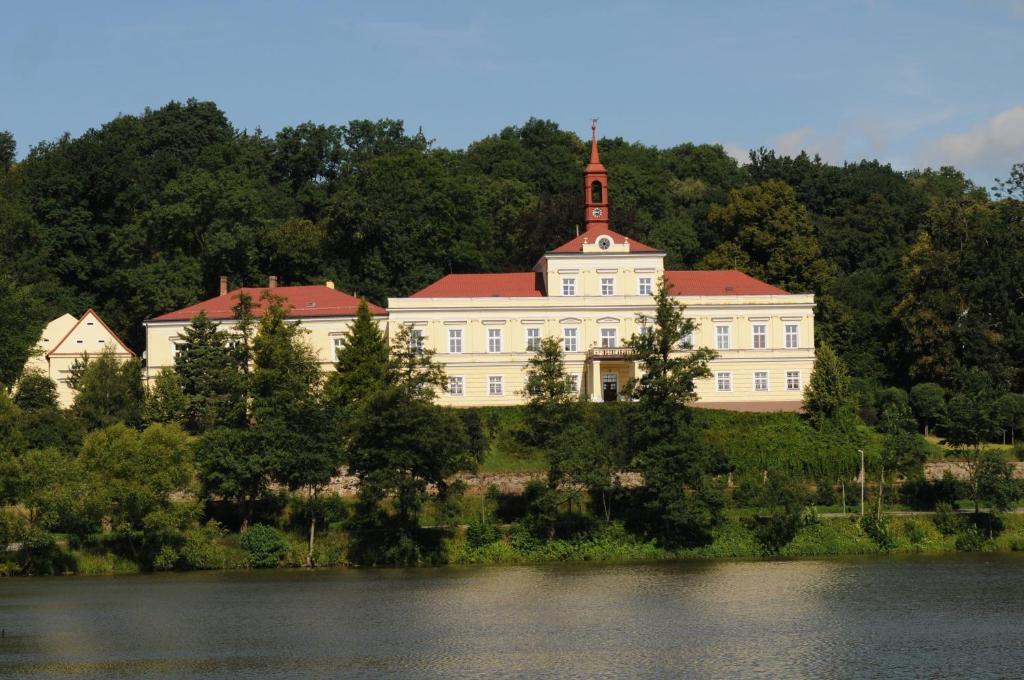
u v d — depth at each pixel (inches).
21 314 6378.0
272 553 4586.6
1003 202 6781.5
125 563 4525.1
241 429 4761.3
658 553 4682.6
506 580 4291.3
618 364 6063.0
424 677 3125.0
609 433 5027.1
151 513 4399.6
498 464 5177.2
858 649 3363.7
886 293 7258.9
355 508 4768.7
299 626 3646.7
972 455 5017.2
